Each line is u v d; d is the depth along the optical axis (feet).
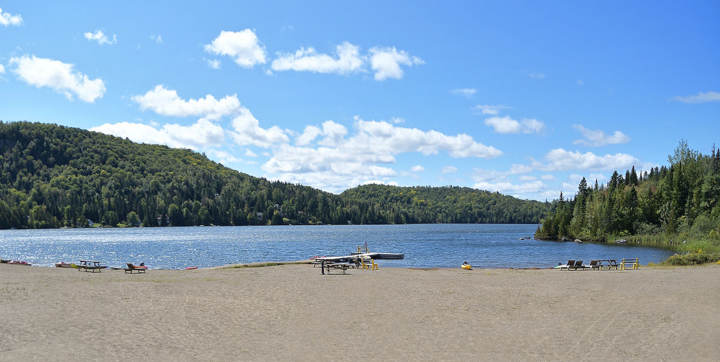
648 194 358.02
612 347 38.34
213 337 41.42
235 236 468.34
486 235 504.02
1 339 39.04
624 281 84.79
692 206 299.38
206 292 68.74
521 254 231.50
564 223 382.01
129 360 34.01
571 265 120.26
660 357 35.53
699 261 133.28
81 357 34.45
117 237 439.22
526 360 34.71
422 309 55.67
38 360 33.35
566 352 36.91
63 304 56.08
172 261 197.47
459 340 40.75
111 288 71.46
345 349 37.70
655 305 57.62
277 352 36.73
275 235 494.59
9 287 69.72
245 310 54.39
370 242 359.87
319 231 635.66
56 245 314.14
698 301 60.54
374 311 54.29
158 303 58.13
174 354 35.81
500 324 47.24
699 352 36.81
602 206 361.92
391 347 38.40
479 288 75.05
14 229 609.83
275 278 90.43
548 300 62.28
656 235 308.19
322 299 63.05
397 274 101.40
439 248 285.02
